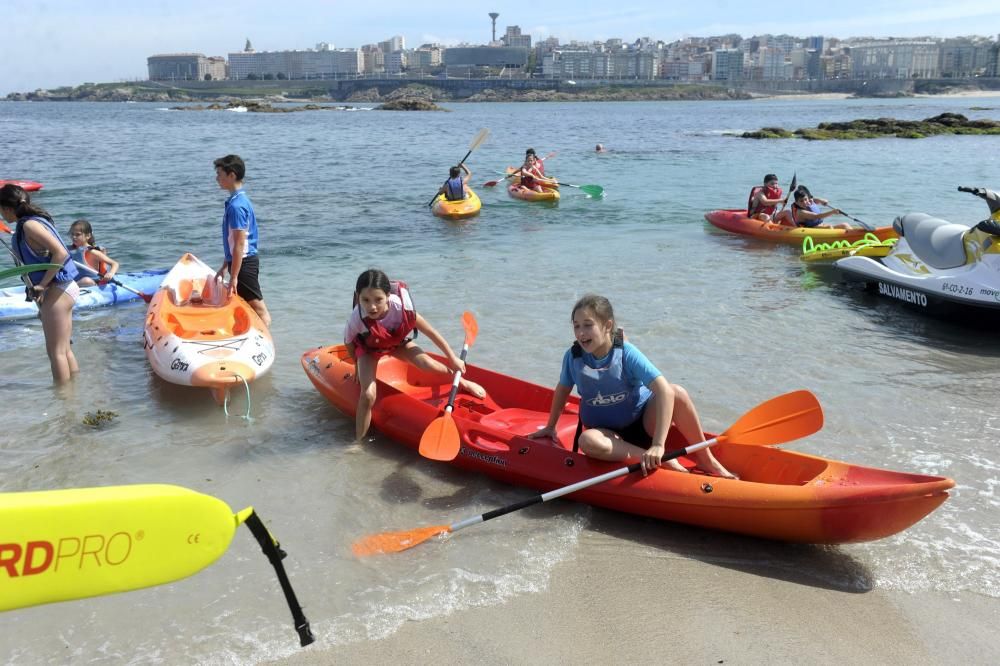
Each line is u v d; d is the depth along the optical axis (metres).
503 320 8.26
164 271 9.91
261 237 12.91
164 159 27.38
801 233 12.52
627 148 33.56
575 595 3.80
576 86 195.00
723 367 6.92
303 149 32.91
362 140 39.47
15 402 6.18
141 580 1.81
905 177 21.72
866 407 6.07
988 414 5.96
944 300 8.30
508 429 5.38
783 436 4.51
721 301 9.12
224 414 6.02
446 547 4.21
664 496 4.37
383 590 3.82
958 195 17.84
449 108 119.44
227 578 3.92
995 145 33.38
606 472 4.57
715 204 17.12
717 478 4.33
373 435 5.68
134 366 7.07
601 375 4.54
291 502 4.68
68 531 1.70
